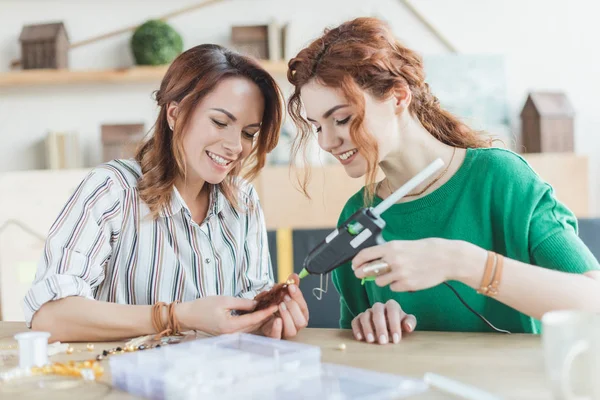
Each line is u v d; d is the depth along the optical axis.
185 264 1.40
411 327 1.09
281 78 3.11
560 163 3.02
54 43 2.97
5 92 3.10
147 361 0.84
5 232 2.81
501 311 1.28
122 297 1.37
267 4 3.16
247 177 1.49
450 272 0.99
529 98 3.12
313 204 2.98
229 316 1.08
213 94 1.28
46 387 0.86
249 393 0.74
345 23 1.22
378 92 1.17
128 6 3.11
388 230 1.34
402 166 1.31
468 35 3.23
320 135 1.20
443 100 3.18
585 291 0.99
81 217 1.27
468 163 1.29
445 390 0.76
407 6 3.21
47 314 1.15
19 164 3.12
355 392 0.74
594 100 3.28
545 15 3.25
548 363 0.69
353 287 1.42
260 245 1.54
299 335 1.13
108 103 3.14
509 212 1.23
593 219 1.99
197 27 3.14
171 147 1.40
